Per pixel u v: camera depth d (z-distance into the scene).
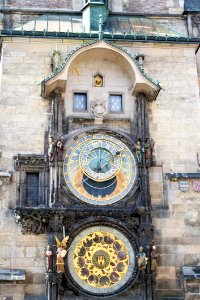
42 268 31.14
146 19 39.25
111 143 33.25
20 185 32.38
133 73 34.12
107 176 32.56
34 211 30.94
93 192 32.38
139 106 34.19
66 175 32.41
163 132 34.50
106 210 31.50
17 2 39.31
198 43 36.47
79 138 33.12
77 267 30.86
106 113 34.31
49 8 39.41
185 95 35.47
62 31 36.53
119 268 31.11
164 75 35.81
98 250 31.22
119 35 36.00
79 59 34.59
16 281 30.52
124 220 31.69
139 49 36.22
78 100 34.50
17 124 33.78
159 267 31.64
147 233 31.20
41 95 34.41
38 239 31.56
